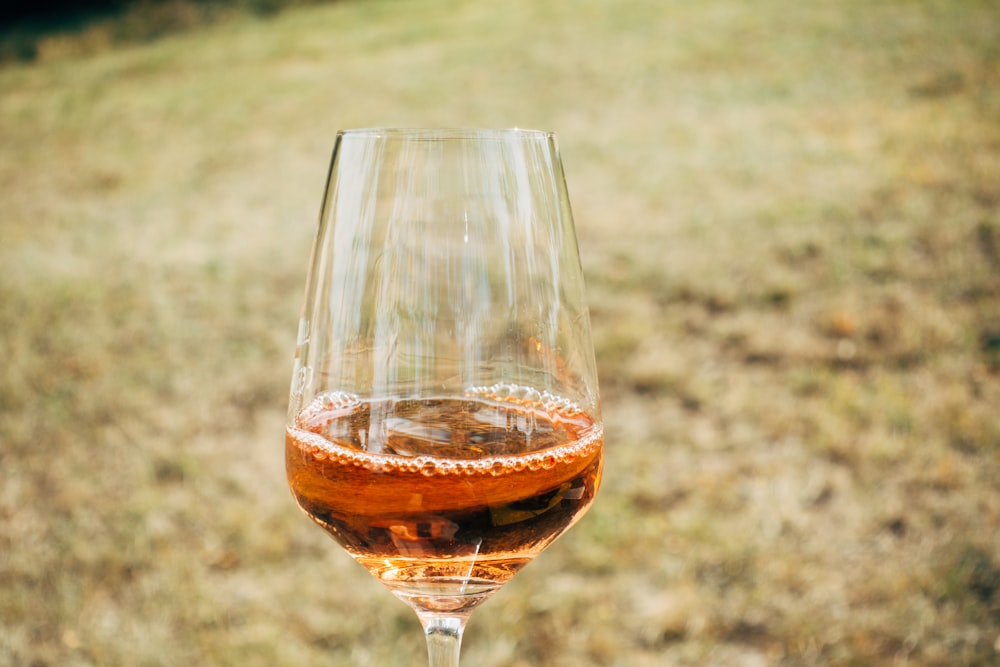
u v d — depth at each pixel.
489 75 9.87
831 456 3.75
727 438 3.89
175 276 5.65
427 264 0.79
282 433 4.10
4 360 4.67
